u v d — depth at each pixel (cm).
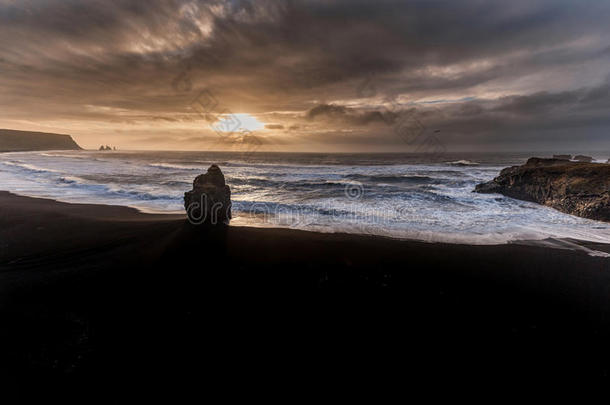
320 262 659
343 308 469
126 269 603
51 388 299
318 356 357
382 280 573
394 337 396
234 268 621
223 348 368
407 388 311
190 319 431
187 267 621
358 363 347
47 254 673
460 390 309
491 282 565
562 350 371
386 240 812
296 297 503
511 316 450
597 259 678
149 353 354
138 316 435
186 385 309
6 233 822
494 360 354
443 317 446
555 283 559
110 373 321
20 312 437
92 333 391
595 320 439
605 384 318
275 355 358
